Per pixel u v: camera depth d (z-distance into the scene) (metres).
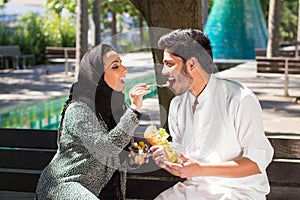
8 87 12.06
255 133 2.95
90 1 22.11
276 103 9.46
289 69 10.35
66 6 20.66
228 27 18.27
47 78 14.12
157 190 3.93
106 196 3.14
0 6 22.33
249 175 2.92
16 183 4.15
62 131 3.01
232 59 18.17
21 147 4.07
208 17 19.36
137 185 3.95
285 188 3.80
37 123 8.73
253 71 14.74
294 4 35.81
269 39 15.17
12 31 19.59
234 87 3.04
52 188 2.94
